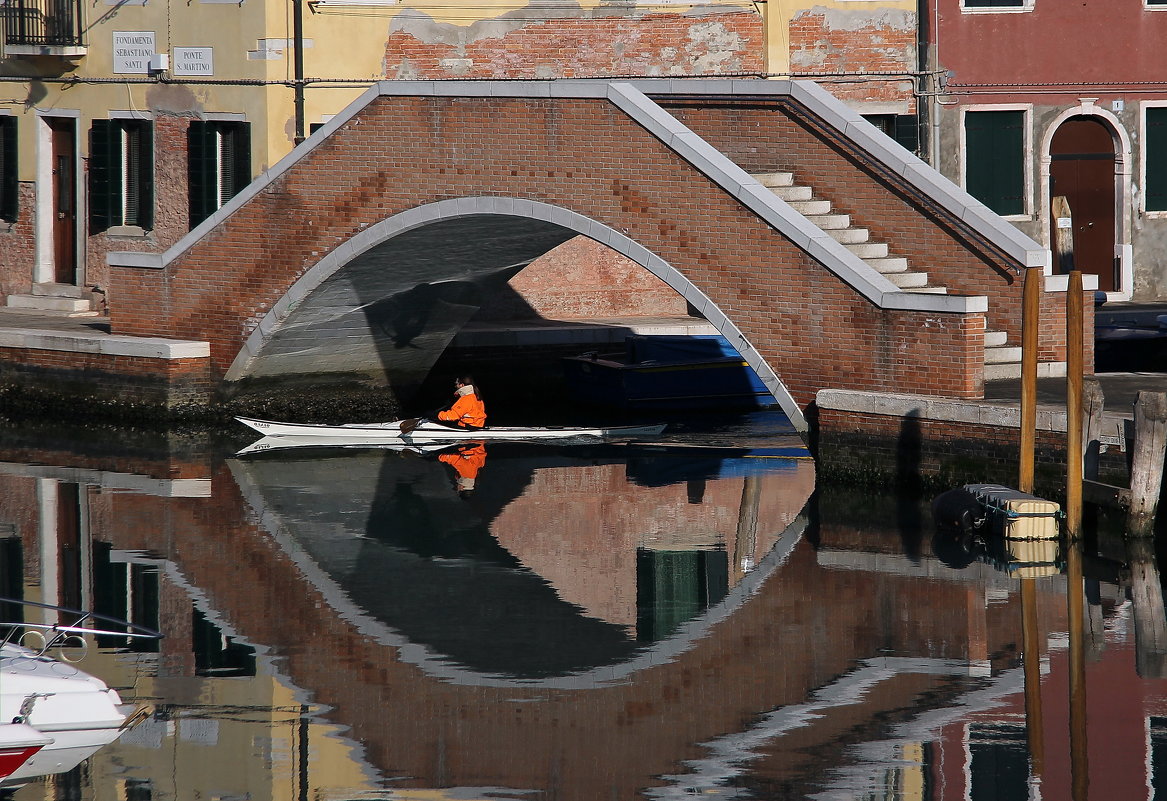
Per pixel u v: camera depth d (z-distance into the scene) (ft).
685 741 72.28
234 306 146.72
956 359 112.68
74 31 177.99
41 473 128.47
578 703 77.20
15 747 69.21
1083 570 98.17
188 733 73.46
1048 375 126.00
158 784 68.08
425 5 171.53
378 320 150.71
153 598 94.12
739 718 75.05
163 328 151.02
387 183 136.56
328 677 80.79
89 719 71.36
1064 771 68.49
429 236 136.87
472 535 110.11
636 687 79.15
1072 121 178.70
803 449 143.13
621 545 107.04
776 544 106.11
